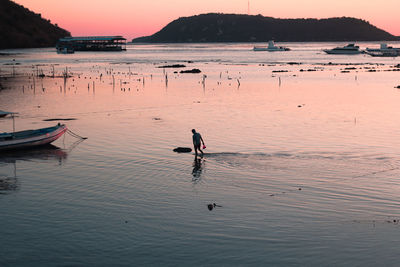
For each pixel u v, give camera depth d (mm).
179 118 45062
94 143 33688
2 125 41875
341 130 37844
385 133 36375
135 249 15930
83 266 14797
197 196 21484
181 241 16516
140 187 22938
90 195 21766
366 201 20422
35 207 20188
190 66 147500
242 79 94688
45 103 57875
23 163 28344
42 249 16031
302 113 47750
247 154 29328
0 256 15508
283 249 15766
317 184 22984
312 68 132125
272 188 22484
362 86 78062
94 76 105688
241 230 17453
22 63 168500
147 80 93875
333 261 14852
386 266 14492
